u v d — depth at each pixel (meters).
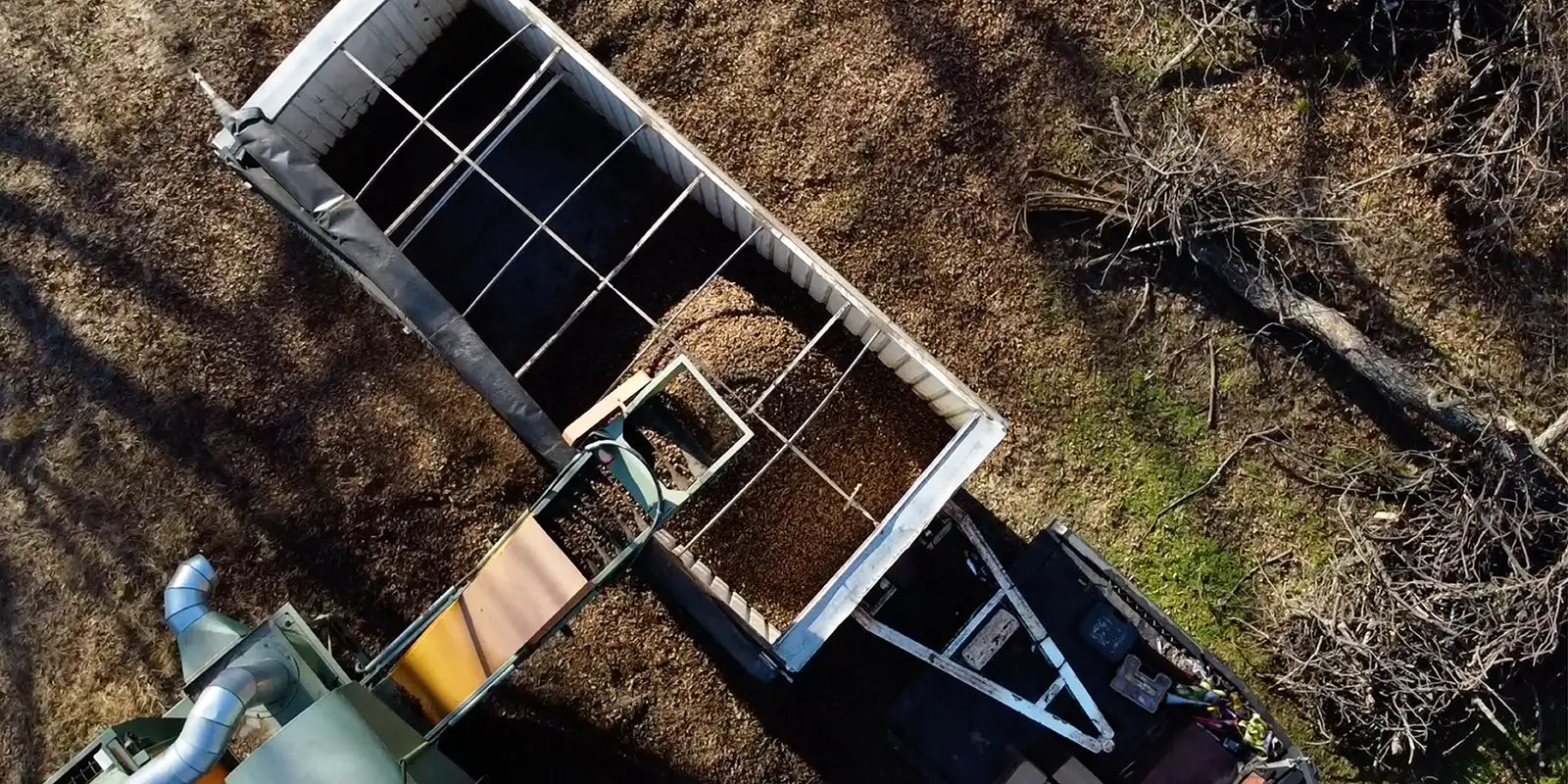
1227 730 4.91
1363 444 5.88
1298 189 5.89
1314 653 5.64
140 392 5.86
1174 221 5.61
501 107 5.50
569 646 5.84
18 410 5.86
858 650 5.71
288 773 3.93
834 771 5.81
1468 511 5.53
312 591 5.84
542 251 5.50
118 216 5.88
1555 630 5.48
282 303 5.89
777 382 4.80
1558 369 5.87
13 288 5.87
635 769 5.83
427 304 4.63
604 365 5.36
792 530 5.25
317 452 5.87
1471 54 5.81
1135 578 5.90
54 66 5.88
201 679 4.32
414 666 4.64
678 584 5.54
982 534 5.80
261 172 4.67
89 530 5.85
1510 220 5.80
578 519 4.92
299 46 4.73
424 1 5.00
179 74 5.88
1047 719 4.88
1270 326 5.88
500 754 5.79
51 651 5.81
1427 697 5.53
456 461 5.88
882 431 5.30
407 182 5.46
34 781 5.74
